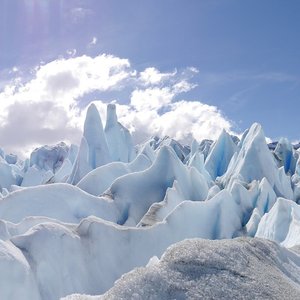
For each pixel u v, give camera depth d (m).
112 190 30.23
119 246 16.36
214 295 5.87
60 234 14.37
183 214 23.23
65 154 91.12
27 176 62.91
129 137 64.88
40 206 23.97
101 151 48.16
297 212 23.66
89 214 25.78
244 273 6.55
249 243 8.10
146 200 30.05
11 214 23.11
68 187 26.17
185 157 79.56
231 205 28.05
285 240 21.20
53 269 13.09
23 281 11.51
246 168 42.38
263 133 45.06
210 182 44.75
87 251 15.06
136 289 5.81
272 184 41.44
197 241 7.26
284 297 6.19
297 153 68.00
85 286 13.76
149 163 40.56
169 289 5.89
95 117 49.59
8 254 11.83
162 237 19.42
